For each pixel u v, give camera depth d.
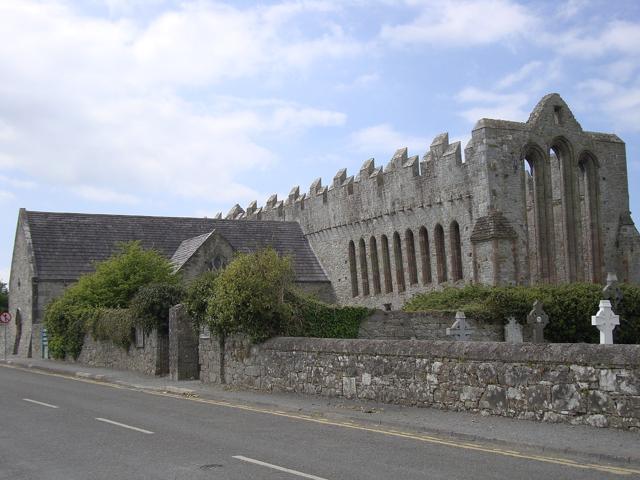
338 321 25.27
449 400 15.40
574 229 36.81
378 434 13.21
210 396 20.36
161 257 36.78
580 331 28.22
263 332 21.34
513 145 35.34
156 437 12.87
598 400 12.67
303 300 24.09
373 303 43.03
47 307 39.44
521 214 35.22
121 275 35.09
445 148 37.94
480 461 10.55
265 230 49.47
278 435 13.09
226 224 49.19
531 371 13.77
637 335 27.33
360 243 44.31
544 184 36.25
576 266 36.69
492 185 34.62
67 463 10.62
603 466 10.16
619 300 26.97
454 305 29.86
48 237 43.81
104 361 33.03
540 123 36.28
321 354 18.94
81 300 36.09
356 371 17.78
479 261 34.75
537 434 12.31
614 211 38.12
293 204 51.47
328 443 12.18
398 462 10.48
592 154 37.66
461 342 15.41
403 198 40.53
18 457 11.12
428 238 38.97
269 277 21.94
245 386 21.80
